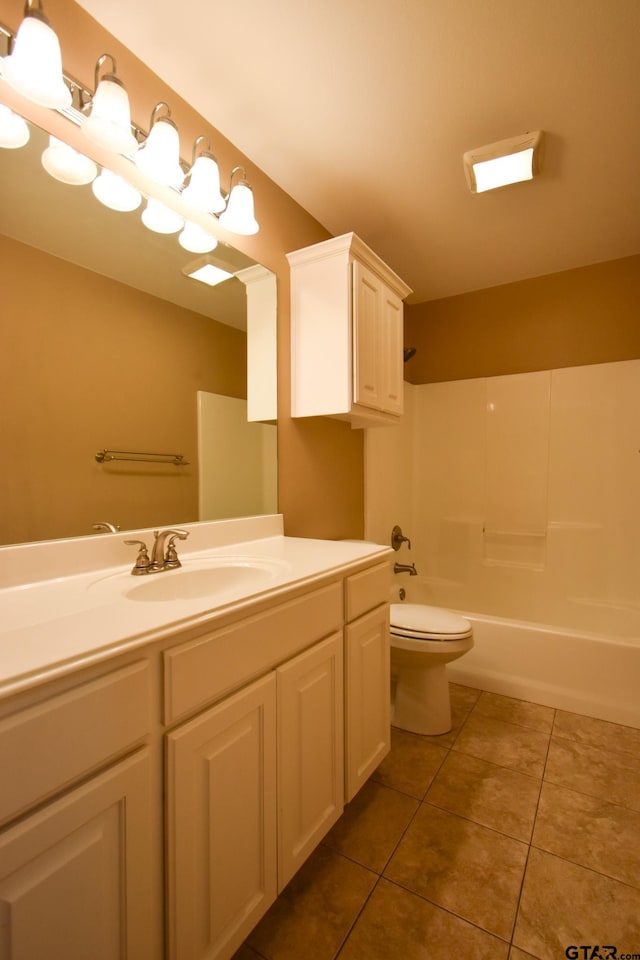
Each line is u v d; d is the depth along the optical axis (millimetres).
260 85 1317
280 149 1579
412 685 1827
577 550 2502
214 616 780
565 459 2545
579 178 1755
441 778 1525
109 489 1138
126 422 1185
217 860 790
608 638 1902
